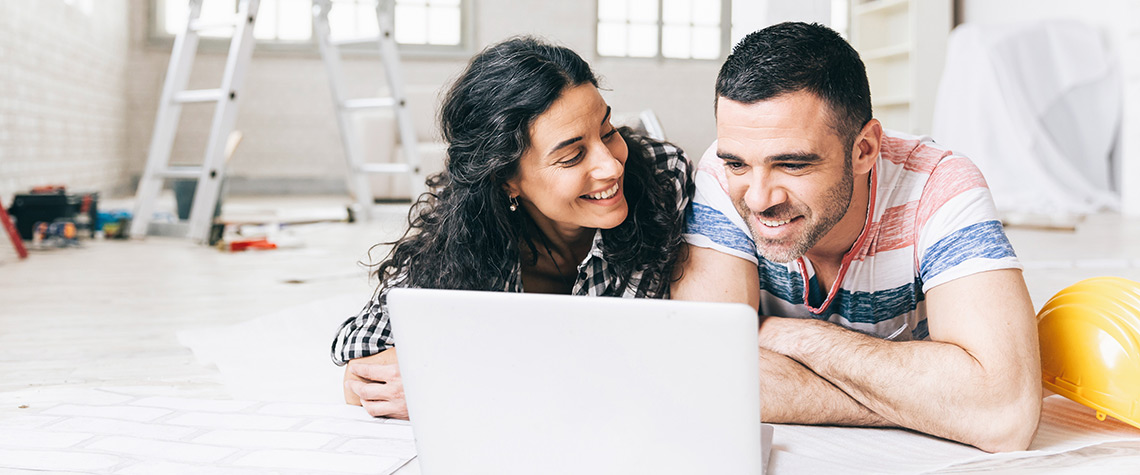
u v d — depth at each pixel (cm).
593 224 119
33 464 116
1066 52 563
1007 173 553
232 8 821
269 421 135
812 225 110
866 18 770
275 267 333
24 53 507
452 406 90
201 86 812
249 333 209
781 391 123
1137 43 537
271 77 825
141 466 116
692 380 82
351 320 141
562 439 88
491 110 114
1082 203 531
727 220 126
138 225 437
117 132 777
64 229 399
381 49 504
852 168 111
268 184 834
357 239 429
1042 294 242
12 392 156
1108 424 127
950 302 114
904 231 124
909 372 114
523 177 118
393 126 621
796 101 104
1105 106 560
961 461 109
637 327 82
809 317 136
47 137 558
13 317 231
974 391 110
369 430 130
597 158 114
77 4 637
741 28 164
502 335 86
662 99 888
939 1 705
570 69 114
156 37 813
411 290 88
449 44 847
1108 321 123
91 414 140
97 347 196
